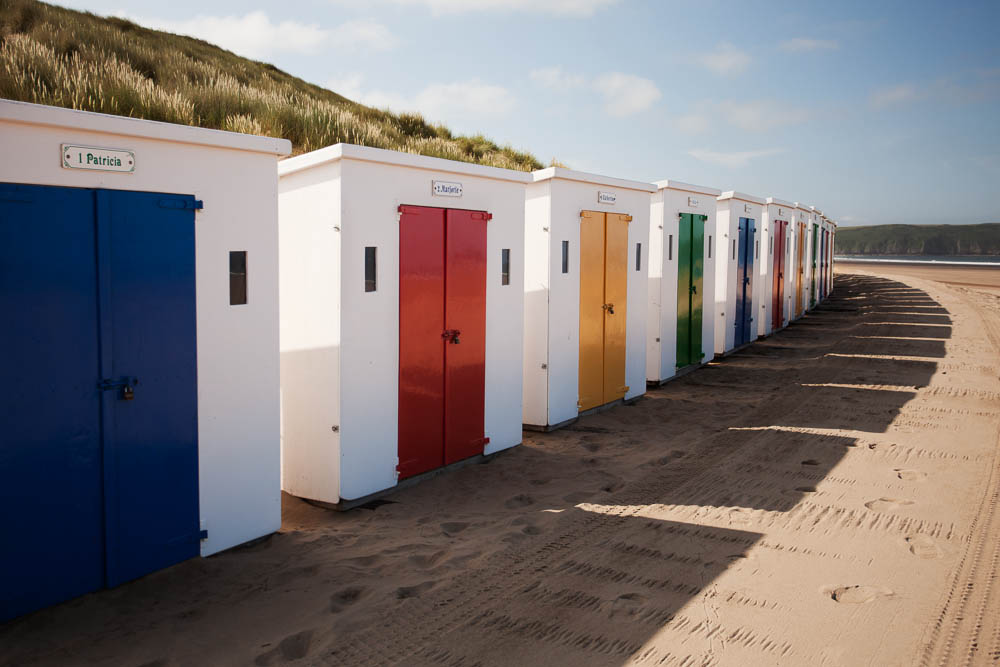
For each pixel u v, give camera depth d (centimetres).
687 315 1166
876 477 622
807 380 1093
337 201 546
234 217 463
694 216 1162
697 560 457
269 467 498
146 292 416
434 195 635
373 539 504
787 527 511
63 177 376
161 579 427
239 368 472
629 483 626
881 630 365
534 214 804
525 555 470
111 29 1919
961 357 1242
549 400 812
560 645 354
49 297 373
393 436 609
